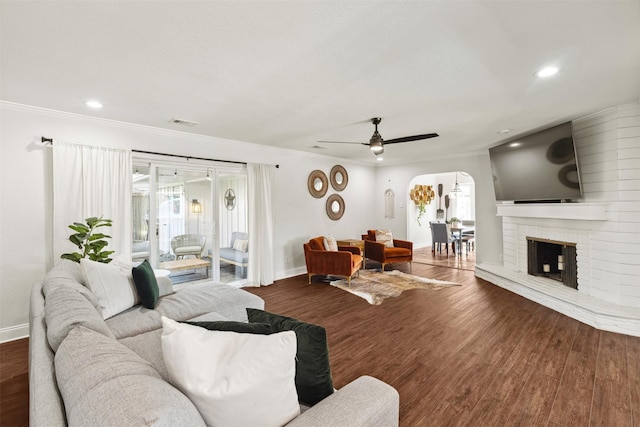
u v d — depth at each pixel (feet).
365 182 24.63
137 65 7.45
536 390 7.09
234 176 16.56
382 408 3.79
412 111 11.18
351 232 23.38
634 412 6.31
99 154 11.62
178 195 14.39
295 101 10.05
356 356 8.77
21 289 10.23
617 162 10.84
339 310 12.66
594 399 6.75
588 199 12.10
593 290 11.93
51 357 3.79
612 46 6.76
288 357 3.42
